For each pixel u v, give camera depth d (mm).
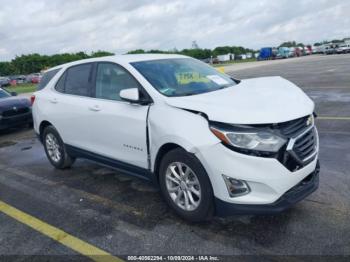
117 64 4406
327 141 6082
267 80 4562
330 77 17125
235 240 3256
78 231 3680
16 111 9570
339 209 3654
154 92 3830
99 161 4758
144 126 3822
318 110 8906
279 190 3053
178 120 3434
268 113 3104
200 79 4336
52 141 5758
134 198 4383
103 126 4426
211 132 3166
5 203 4570
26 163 6414
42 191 4895
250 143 3010
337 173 4602
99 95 4625
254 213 3094
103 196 4531
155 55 4785
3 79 54438
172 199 3736
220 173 3135
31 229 3814
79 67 5129
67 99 5129
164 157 3662
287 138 3057
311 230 3309
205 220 3615
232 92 3807
